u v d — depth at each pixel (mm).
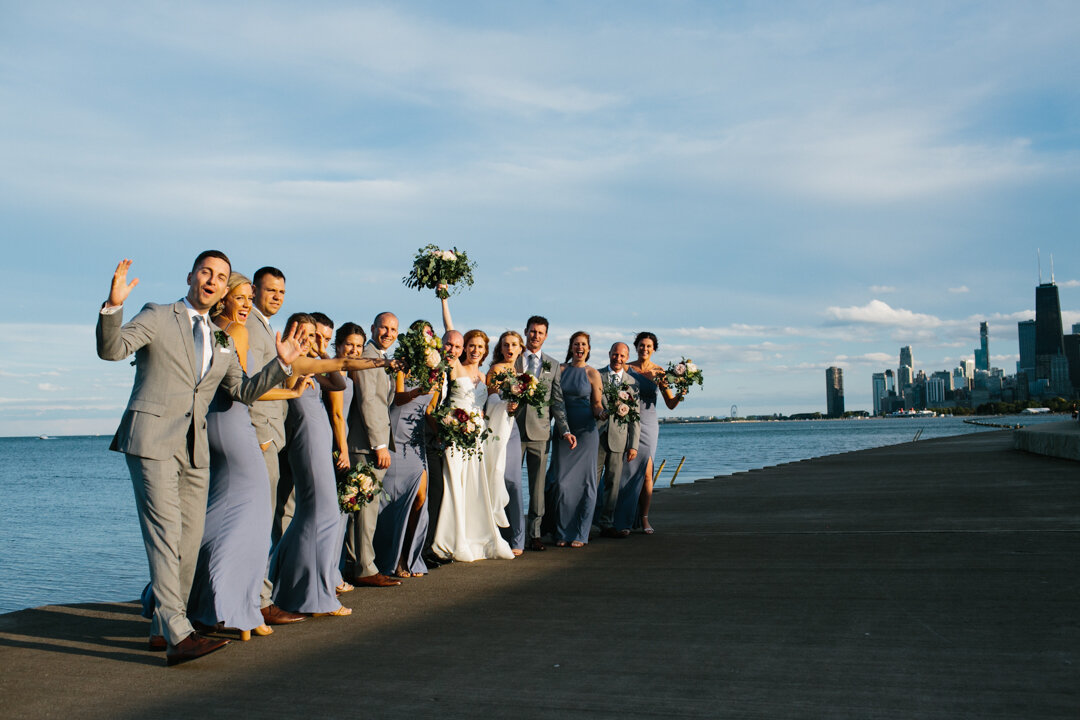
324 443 5535
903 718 3305
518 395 7680
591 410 8500
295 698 3729
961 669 3912
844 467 20922
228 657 4445
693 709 3467
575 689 3760
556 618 5172
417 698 3688
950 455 24281
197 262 4676
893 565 6652
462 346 7441
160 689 3898
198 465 4668
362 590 6254
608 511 9016
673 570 6770
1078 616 4852
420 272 7469
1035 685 3660
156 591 4371
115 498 25875
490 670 4086
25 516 19844
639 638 4629
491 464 7824
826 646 4371
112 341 4098
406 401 6824
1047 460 19219
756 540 8336
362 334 6324
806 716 3354
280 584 5375
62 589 10141
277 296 5848
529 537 8305
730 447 63562
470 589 6191
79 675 4141
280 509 6039
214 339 4723
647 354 9594
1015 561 6633
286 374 4785
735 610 5258
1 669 4254
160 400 4430
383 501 6719
